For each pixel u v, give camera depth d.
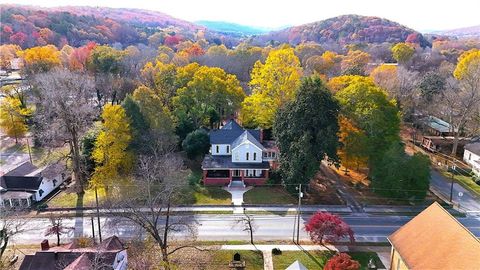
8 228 42.25
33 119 73.56
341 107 58.59
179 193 51.88
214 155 63.84
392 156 54.84
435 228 33.75
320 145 53.38
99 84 81.19
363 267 40.59
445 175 67.00
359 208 53.88
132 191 51.09
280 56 64.19
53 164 60.12
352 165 60.59
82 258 35.84
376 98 60.03
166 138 62.16
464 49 165.25
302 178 54.03
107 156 54.66
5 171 62.34
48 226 47.69
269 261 41.50
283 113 56.91
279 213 52.19
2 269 37.62
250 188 59.41
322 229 42.06
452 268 29.14
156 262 40.19
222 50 124.25
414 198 54.47
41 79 69.50
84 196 56.06
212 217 50.88
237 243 44.88
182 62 109.00
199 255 42.25
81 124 56.66
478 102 73.44
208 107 73.50
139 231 44.00
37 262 36.50
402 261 35.16
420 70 126.38
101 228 47.31
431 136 82.12
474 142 75.12
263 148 61.16
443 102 81.31
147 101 63.84
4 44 123.81
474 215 52.91
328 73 112.31
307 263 41.12
